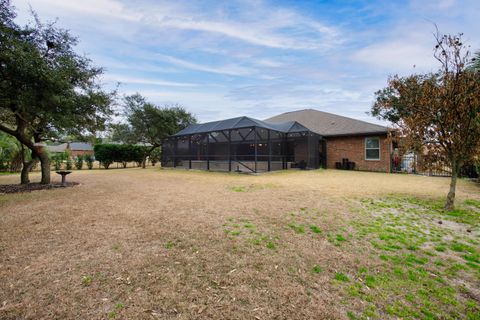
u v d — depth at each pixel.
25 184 9.07
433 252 3.07
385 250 3.10
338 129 17.53
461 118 4.99
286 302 2.02
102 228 3.86
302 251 3.03
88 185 8.93
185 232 3.67
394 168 13.98
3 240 3.34
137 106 20.12
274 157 16.97
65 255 2.87
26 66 5.53
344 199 6.06
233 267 2.61
